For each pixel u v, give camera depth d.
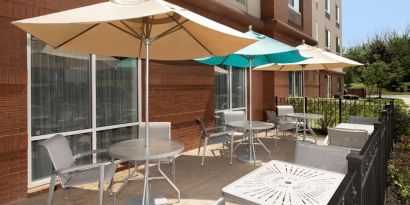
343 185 1.50
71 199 3.78
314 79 15.20
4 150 3.60
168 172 4.92
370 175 2.41
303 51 6.44
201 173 4.88
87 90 4.66
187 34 3.48
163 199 3.68
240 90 8.80
